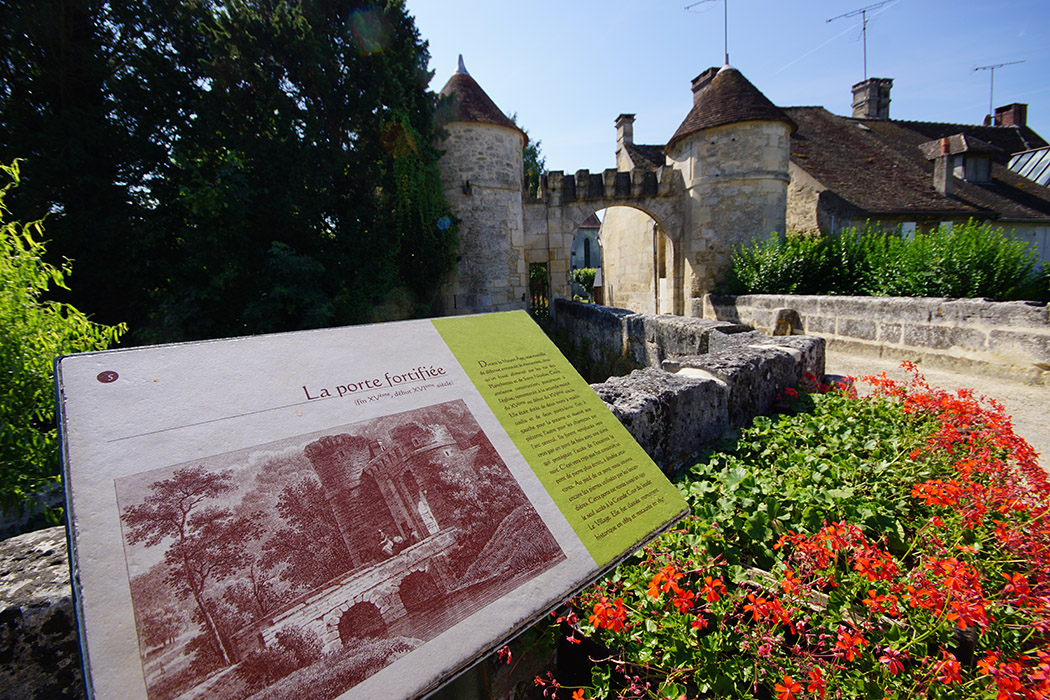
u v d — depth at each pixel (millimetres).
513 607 1105
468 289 12219
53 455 2742
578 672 1764
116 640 824
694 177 13000
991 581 1670
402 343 1554
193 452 1055
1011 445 2549
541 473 1393
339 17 10008
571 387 1752
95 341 3205
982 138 20484
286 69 9711
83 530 896
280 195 9102
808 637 1452
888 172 15727
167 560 917
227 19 8914
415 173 10422
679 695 1379
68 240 7891
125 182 8914
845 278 9406
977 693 1294
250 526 1002
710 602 1550
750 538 1886
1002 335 5121
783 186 12734
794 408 3514
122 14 8648
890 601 1486
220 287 8625
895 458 2404
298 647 909
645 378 3020
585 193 13227
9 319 2711
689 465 2816
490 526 1213
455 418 1414
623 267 18531
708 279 12953
